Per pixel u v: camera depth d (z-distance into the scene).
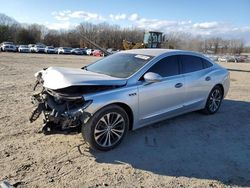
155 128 5.84
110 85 4.66
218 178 4.07
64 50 56.12
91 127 4.41
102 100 4.43
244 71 22.94
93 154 4.55
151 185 3.81
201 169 4.29
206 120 6.56
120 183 3.81
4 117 5.99
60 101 4.41
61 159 4.34
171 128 5.90
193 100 6.25
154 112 5.33
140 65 5.30
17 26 88.00
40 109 4.48
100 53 53.25
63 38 87.69
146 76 5.00
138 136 5.37
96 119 4.43
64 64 23.48
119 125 4.79
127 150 4.77
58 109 4.34
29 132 5.25
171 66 5.73
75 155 4.48
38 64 21.73
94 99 4.38
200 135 5.63
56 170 4.03
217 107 7.11
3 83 9.99
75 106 4.38
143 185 3.79
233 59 59.66
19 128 5.42
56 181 3.77
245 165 4.49
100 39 83.19
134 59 5.56
